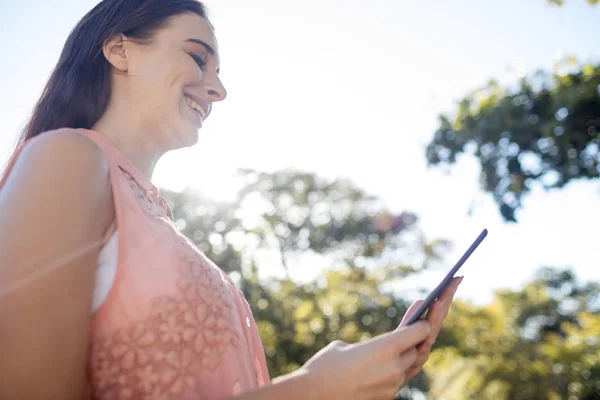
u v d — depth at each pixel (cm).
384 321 1616
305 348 1521
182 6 136
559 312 2422
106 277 96
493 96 991
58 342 82
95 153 99
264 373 121
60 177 91
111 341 94
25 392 77
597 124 916
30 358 78
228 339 102
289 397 80
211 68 139
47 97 131
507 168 959
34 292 81
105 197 99
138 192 109
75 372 84
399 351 90
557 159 939
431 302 105
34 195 88
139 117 128
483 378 1967
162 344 95
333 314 1584
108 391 93
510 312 2428
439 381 1978
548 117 945
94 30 131
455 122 1002
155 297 97
